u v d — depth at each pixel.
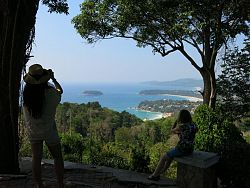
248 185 6.47
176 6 14.34
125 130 47.31
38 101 4.91
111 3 16.92
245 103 15.45
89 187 6.18
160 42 17.83
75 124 42.97
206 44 16.38
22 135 6.87
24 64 6.72
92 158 11.34
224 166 6.67
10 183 6.01
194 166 6.04
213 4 13.62
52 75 5.16
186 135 6.25
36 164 5.09
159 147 14.66
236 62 15.70
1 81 6.48
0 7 6.29
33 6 6.62
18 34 6.50
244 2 14.23
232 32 14.43
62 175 5.28
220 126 8.80
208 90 16.81
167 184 6.90
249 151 6.59
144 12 16.30
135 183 6.82
